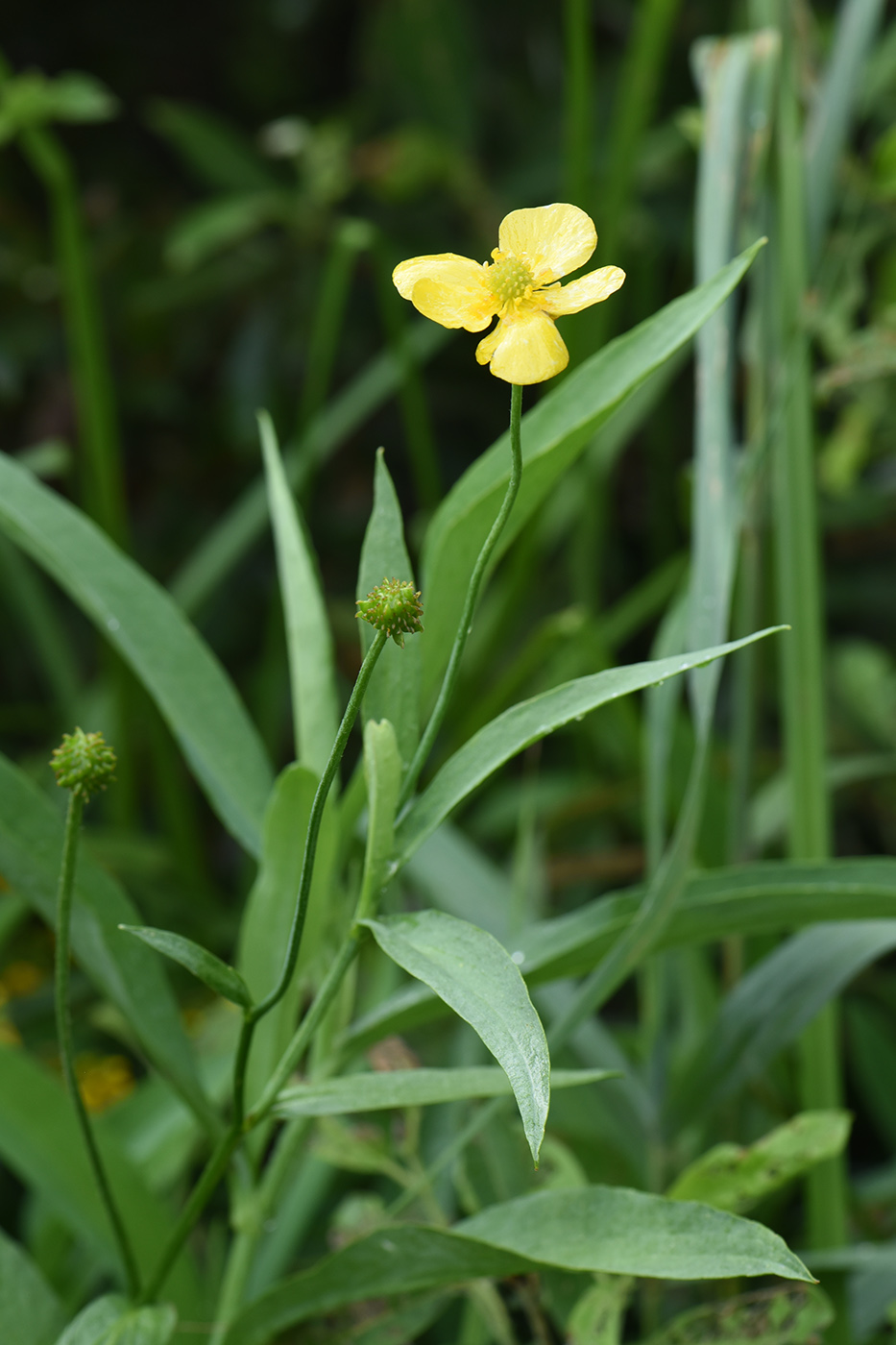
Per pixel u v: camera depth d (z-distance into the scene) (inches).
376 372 54.1
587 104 39.4
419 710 25.6
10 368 66.7
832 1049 30.1
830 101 31.5
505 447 26.4
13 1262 26.8
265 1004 24.5
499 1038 22.9
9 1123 28.3
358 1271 25.9
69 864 24.7
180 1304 28.2
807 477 31.0
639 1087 29.6
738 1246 24.7
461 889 31.4
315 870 26.4
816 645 30.9
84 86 41.5
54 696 66.3
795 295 31.2
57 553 27.6
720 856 35.5
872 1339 31.0
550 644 38.9
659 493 60.1
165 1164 31.6
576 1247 25.2
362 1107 25.1
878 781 50.4
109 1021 38.5
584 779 48.9
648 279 57.8
